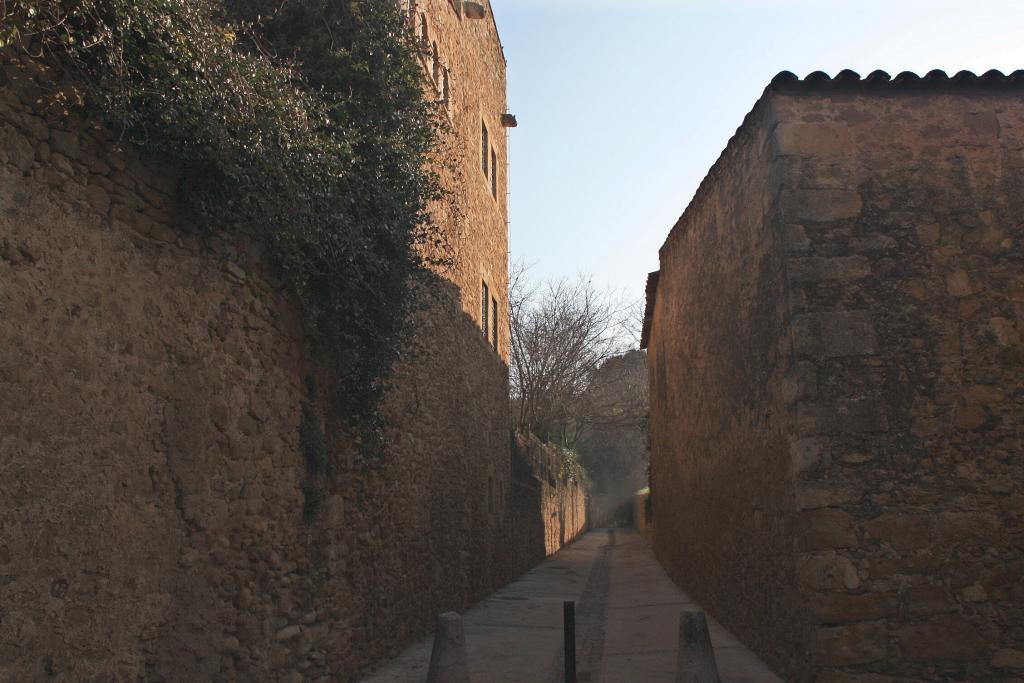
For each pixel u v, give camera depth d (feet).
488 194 52.54
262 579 19.16
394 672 25.55
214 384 17.78
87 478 13.97
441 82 40.19
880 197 22.56
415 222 25.27
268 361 20.15
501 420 55.21
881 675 20.18
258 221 18.85
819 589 20.52
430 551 34.12
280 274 20.95
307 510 21.54
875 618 20.44
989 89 23.15
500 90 59.82
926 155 22.77
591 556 83.35
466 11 44.52
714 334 32.83
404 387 30.73
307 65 22.33
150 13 14.55
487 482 48.49
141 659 15.15
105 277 14.73
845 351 21.67
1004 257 22.25
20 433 12.50
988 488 21.11
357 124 22.53
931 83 22.91
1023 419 21.44
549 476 85.76
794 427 21.75
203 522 17.08
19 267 12.67
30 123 13.08
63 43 13.30
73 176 14.06
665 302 49.49
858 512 20.95
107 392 14.60
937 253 22.25
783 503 22.89
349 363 24.11
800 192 22.58
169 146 16.20
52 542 13.08
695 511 38.96
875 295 22.03
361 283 22.90
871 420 21.38
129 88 14.57
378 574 26.89
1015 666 20.26
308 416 21.99
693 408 38.75
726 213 30.01
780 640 23.21
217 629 17.38
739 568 28.66
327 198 20.18
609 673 24.39
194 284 17.34
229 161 16.74
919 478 21.13
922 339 21.81
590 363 102.53
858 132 22.93
